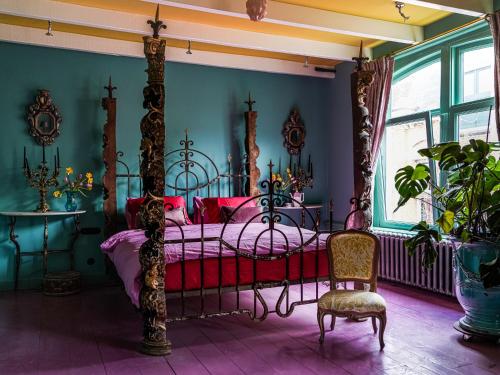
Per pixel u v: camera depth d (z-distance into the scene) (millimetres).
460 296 3455
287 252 3588
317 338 3434
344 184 6285
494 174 3303
